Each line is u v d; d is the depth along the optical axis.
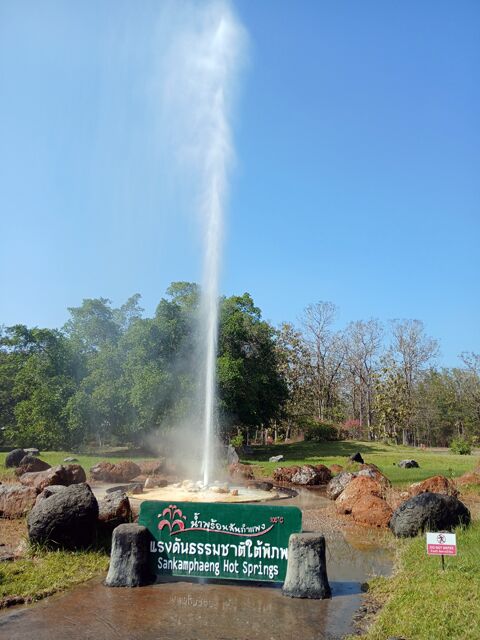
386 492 14.09
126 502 9.30
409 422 62.94
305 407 60.62
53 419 32.62
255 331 37.62
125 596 6.50
